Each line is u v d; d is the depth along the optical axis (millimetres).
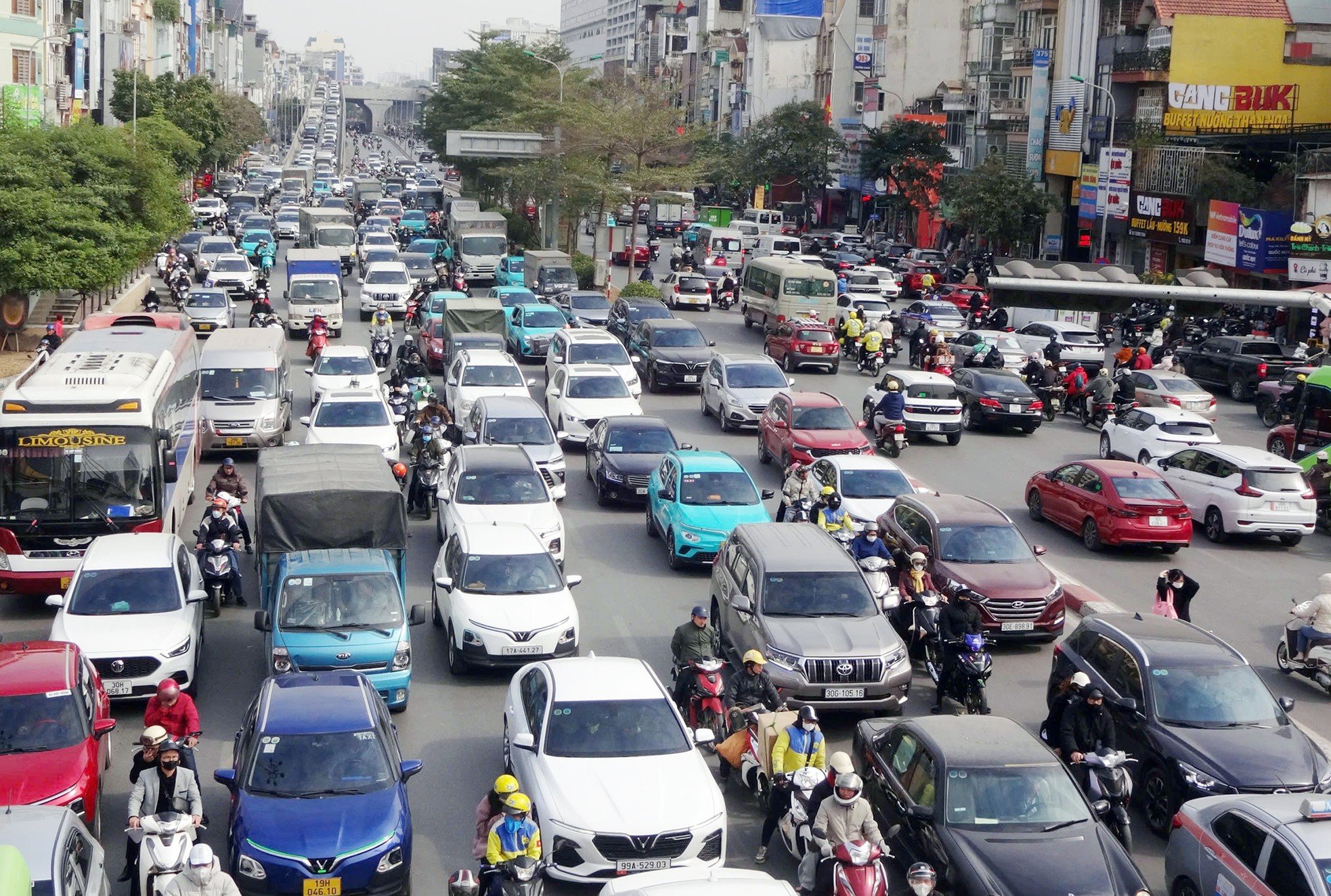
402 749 16078
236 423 29797
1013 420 36281
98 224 42438
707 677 16141
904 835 12906
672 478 24438
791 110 99875
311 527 19828
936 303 52312
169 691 14320
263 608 19938
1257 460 26734
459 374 34156
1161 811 14484
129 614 17312
